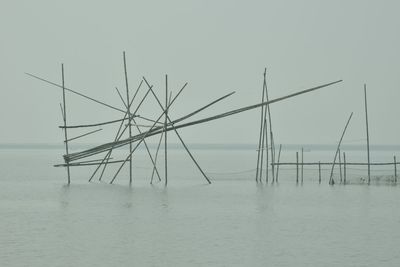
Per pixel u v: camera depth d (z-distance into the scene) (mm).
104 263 34219
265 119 74062
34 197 61250
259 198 61344
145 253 36531
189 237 41219
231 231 43562
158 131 68625
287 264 34375
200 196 62562
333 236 41906
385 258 35688
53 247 37781
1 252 36438
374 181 79438
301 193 65438
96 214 50500
